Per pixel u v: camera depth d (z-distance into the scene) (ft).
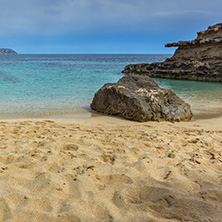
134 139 15.38
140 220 6.73
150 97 24.59
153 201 7.90
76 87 47.50
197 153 13.08
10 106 29.73
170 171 10.34
